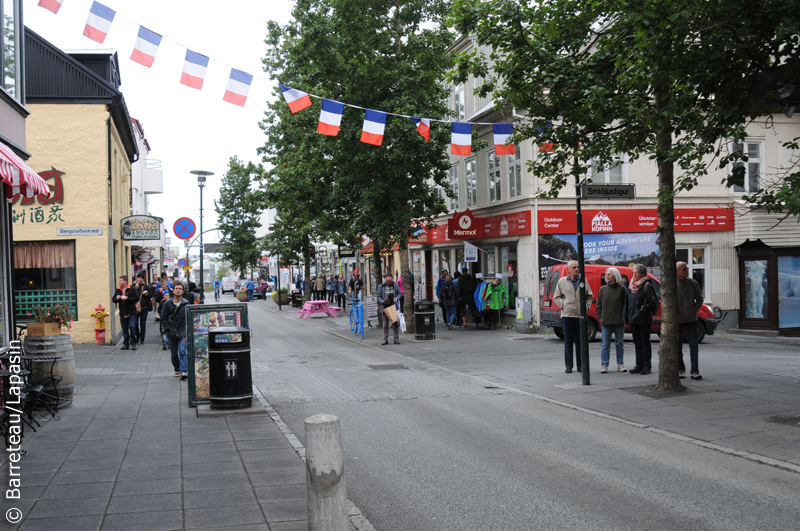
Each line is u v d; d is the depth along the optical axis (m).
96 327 18.28
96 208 18.50
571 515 4.91
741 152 8.12
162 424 7.99
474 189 25.55
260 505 5.04
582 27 10.18
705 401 9.01
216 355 8.66
